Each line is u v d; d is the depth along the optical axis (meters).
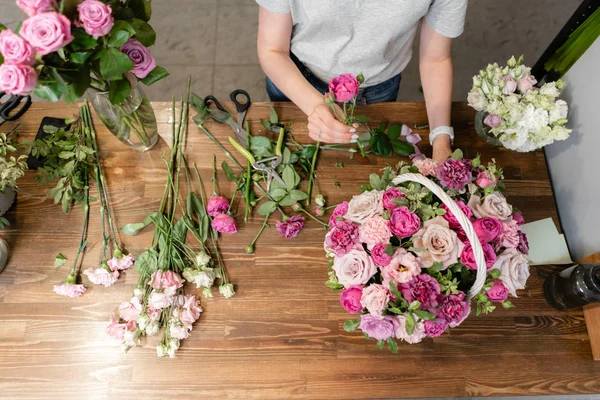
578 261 1.24
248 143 1.29
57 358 1.12
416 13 1.16
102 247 1.21
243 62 2.44
